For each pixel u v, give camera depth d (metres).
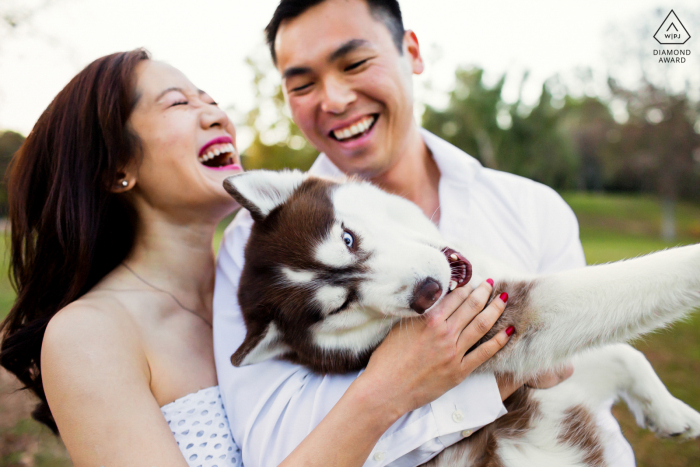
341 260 2.24
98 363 2.01
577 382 2.46
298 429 2.11
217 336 2.49
